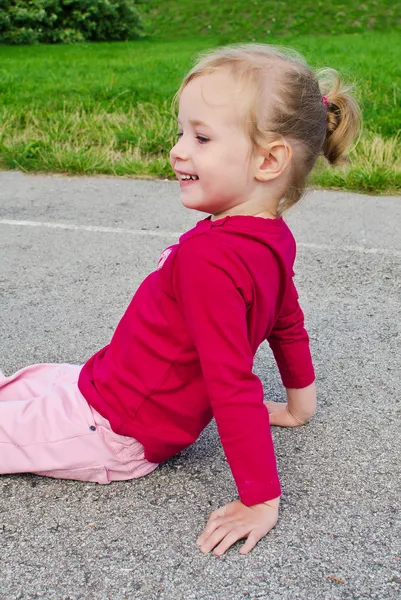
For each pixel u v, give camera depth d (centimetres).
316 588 174
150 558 183
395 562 183
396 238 447
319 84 199
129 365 195
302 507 202
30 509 201
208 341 177
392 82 886
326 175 558
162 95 858
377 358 295
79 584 175
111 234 450
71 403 205
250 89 178
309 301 353
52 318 331
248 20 2388
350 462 224
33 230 457
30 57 1533
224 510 192
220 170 180
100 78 1025
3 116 743
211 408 199
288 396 238
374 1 2422
